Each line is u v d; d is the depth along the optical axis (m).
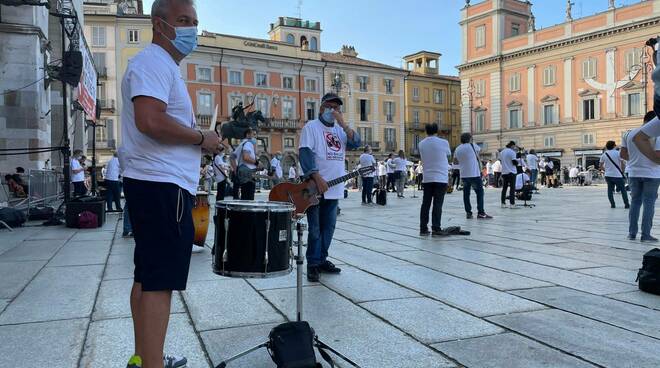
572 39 46.97
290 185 4.98
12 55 13.82
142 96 2.22
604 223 10.16
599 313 3.85
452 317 3.78
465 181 11.12
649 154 3.97
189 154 2.42
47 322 3.77
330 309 4.02
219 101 50.97
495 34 53.97
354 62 60.34
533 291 4.52
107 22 45.22
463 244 7.38
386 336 3.38
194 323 3.70
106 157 45.12
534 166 23.67
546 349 3.13
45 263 6.16
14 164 13.91
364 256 6.38
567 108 48.00
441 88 68.00
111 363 2.98
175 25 2.40
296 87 55.62
